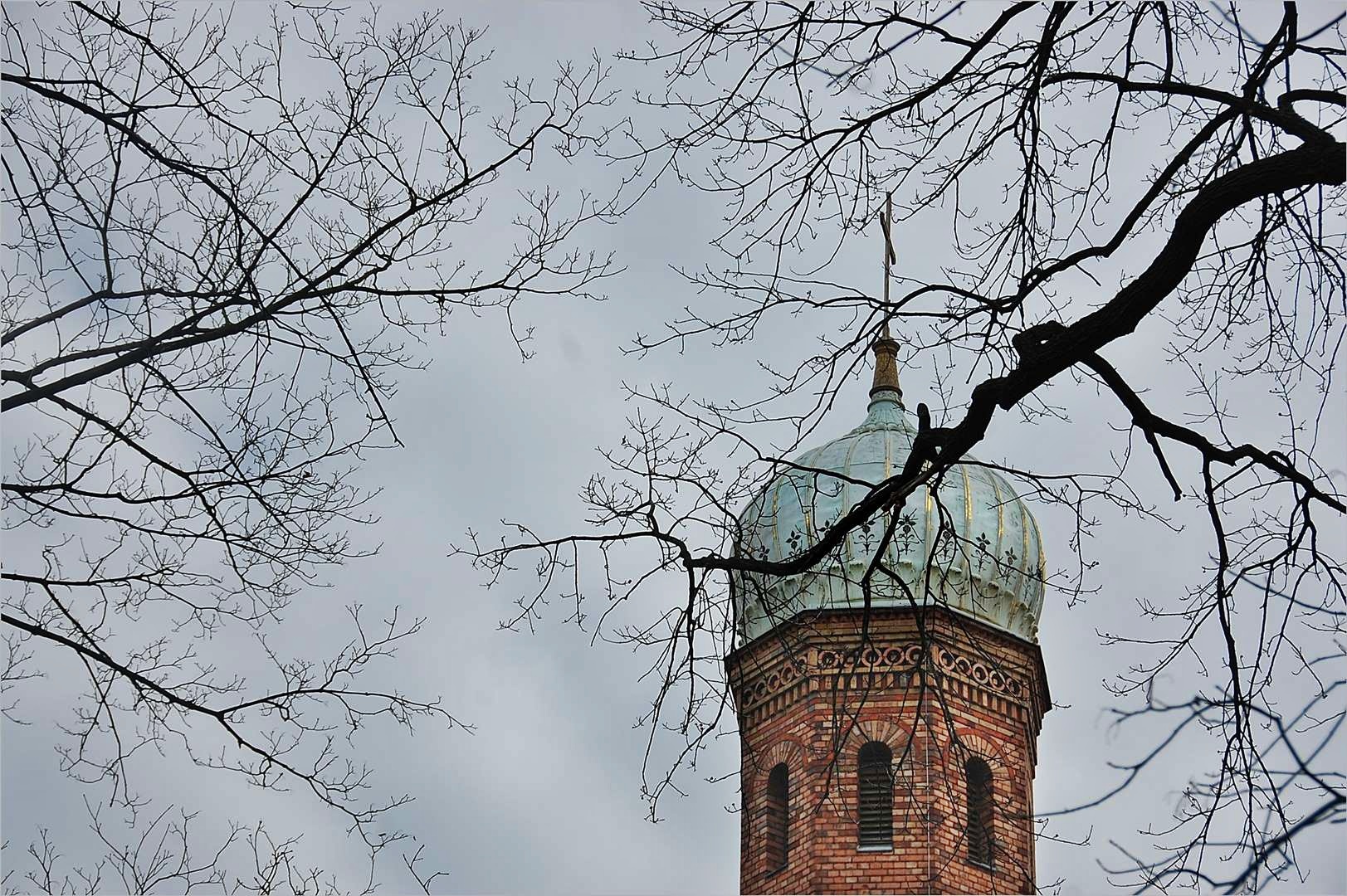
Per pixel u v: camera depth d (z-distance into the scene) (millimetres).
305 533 13781
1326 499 12211
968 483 37406
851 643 35562
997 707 36625
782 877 35250
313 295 13141
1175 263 12156
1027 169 13141
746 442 13750
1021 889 34156
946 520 13531
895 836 34750
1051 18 12625
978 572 35844
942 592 14211
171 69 13023
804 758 35719
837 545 13203
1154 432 12586
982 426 12758
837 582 35375
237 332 13000
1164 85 12594
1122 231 12570
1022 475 13453
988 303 13023
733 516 13703
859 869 34688
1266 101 12234
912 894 34156
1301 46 12273
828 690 35500
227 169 13047
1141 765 9492
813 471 13633
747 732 36844
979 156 13289
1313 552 12281
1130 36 12961
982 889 34281
